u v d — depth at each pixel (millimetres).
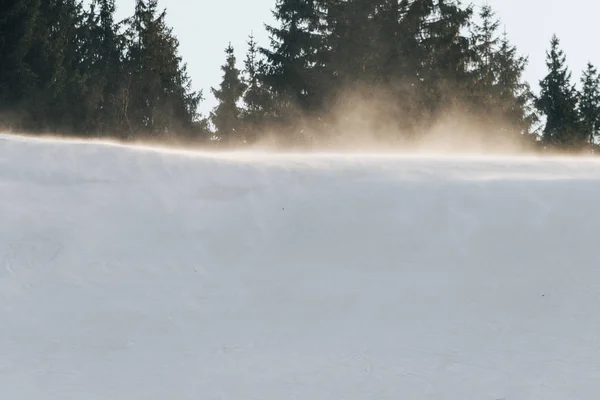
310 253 28328
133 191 33531
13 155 38062
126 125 123562
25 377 20906
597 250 27641
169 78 139875
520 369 21109
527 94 156875
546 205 30922
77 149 39375
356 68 123188
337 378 20734
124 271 27016
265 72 130500
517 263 27141
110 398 19922
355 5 127000
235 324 23828
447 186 33469
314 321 23953
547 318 23906
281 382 20609
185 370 21281
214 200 32688
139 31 138750
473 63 130125
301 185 34406
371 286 25938
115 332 23375
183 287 26047
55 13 117625
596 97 159250
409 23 125625
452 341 22703
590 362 21422
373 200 32031
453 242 28641
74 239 29047
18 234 29250
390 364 21453
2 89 105875
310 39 128250
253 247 28781
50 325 23703
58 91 111250
